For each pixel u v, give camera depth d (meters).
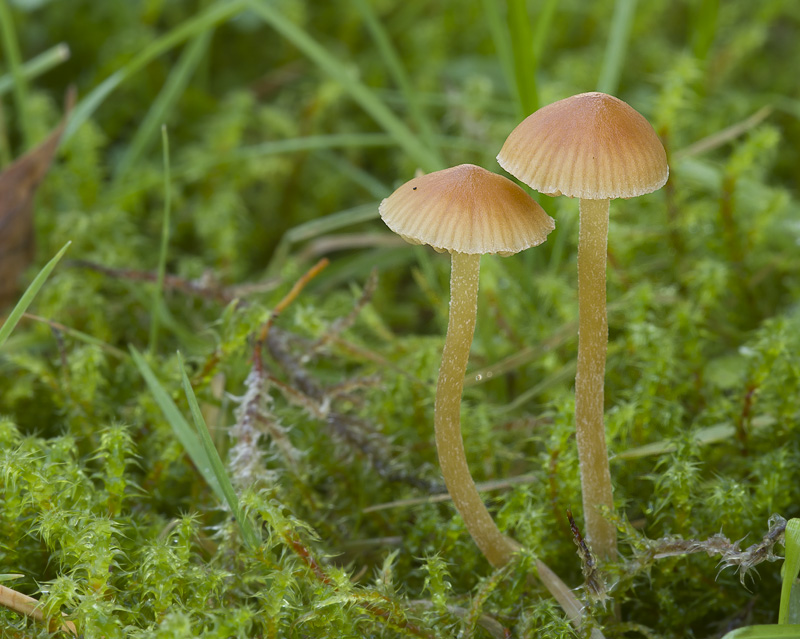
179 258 0.25
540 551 0.18
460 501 0.17
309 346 0.20
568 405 0.19
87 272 0.22
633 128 0.16
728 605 0.18
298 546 0.17
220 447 0.19
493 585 0.17
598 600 0.17
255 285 0.21
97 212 0.24
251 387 0.19
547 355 0.21
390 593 0.17
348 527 0.19
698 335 0.20
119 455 0.18
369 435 0.19
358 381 0.20
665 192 0.22
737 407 0.19
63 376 0.20
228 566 0.18
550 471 0.18
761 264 0.23
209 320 0.22
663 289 0.21
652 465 0.19
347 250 0.27
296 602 0.17
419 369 0.20
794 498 0.19
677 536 0.17
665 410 0.19
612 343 0.21
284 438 0.19
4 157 0.25
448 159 0.27
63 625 0.17
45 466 0.18
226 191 0.26
